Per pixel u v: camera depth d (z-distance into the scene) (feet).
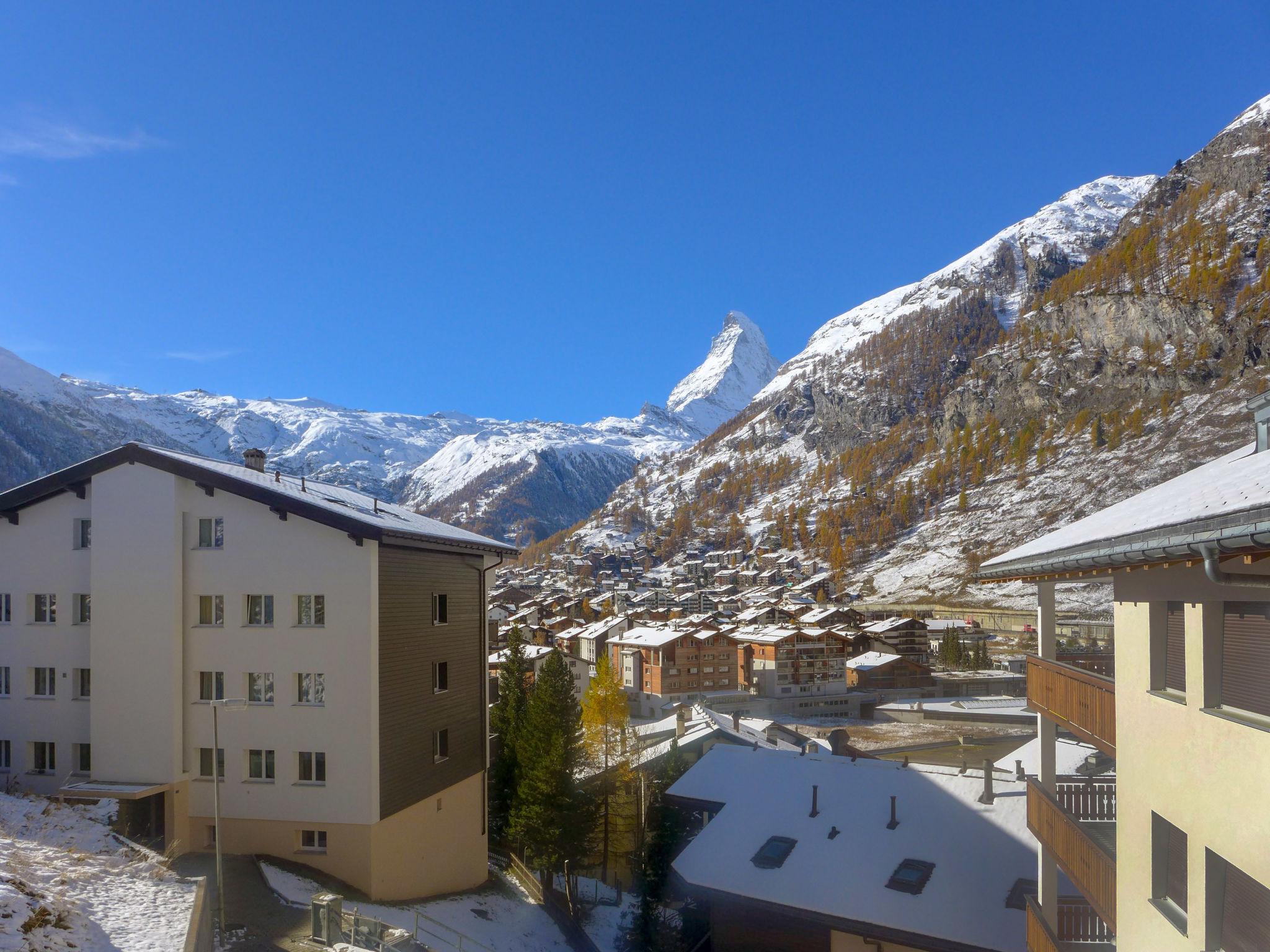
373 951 75.97
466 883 122.42
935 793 100.78
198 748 102.01
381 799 99.60
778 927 91.15
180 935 60.18
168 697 100.78
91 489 105.50
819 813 101.65
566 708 137.49
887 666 409.90
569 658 315.99
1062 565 42.60
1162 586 38.99
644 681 379.96
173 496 102.58
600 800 145.18
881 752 285.02
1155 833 40.24
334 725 99.25
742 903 89.45
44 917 54.70
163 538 102.53
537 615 521.24
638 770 154.10
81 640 105.60
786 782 110.11
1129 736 43.04
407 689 106.42
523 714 152.56
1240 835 31.35
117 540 103.50
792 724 356.38
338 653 99.50
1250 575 27.30
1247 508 23.58
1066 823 54.95
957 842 90.89
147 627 101.91
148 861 79.82
